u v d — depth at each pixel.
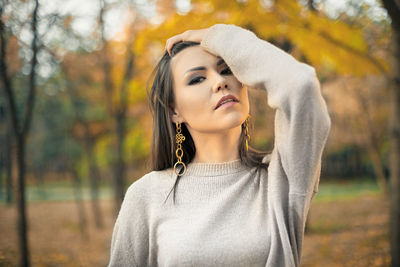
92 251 8.04
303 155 1.21
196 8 3.06
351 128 16.25
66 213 14.63
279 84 1.18
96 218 11.19
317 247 7.76
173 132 1.55
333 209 13.36
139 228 1.54
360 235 8.50
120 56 6.66
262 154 1.61
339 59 3.46
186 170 1.55
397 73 3.65
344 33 3.25
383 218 10.53
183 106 1.44
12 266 5.75
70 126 13.00
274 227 1.28
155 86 1.59
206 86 1.38
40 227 11.19
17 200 5.01
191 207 1.46
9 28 4.32
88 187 25.41
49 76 7.95
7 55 4.65
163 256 1.41
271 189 1.32
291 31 3.23
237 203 1.43
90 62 6.89
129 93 7.03
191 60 1.41
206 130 1.41
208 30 1.35
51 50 5.39
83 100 11.40
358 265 6.09
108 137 13.19
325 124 1.18
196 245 1.34
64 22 4.86
